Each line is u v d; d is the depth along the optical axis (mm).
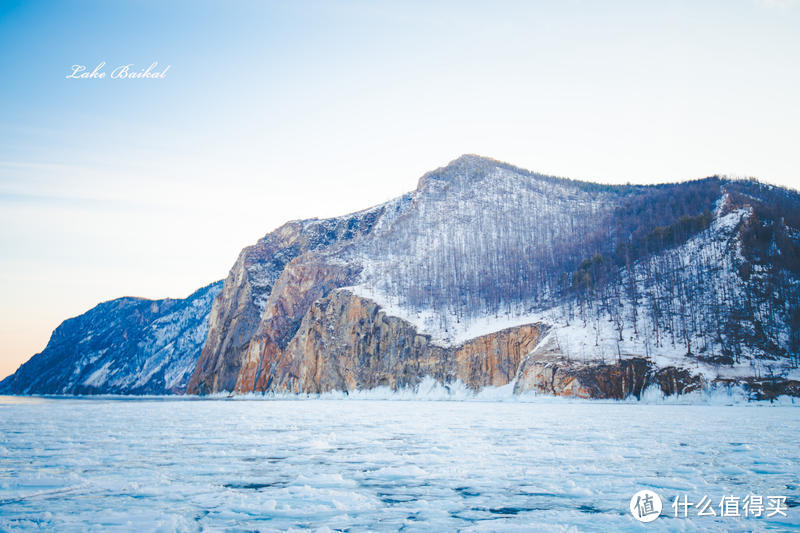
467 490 27891
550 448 40250
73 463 35000
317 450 40531
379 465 34438
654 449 39281
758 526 21484
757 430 50469
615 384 104375
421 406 100688
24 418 72938
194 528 21812
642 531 21219
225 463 35188
